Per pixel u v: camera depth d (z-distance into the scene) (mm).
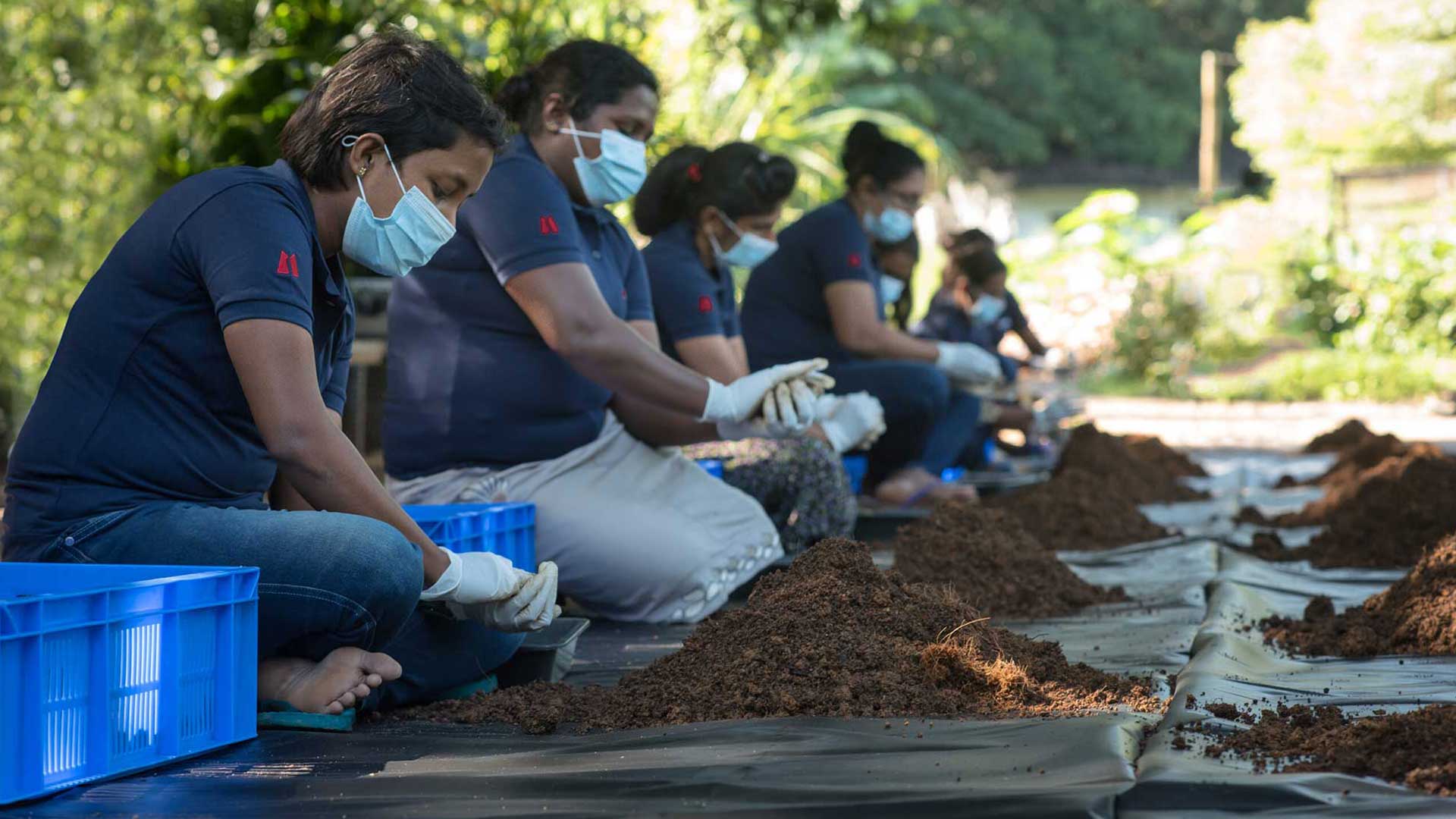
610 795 1719
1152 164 28312
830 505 4168
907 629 2275
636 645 3094
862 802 1626
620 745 1966
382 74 2252
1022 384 6945
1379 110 20016
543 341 3350
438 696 2412
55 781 1796
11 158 5809
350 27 6258
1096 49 27328
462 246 3268
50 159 5848
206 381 2234
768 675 2172
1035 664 2295
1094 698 2148
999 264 6859
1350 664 2488
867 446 4223
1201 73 28141
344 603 2170
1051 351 14266
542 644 2578
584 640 3162
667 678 2281
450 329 3350
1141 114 27219
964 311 6930
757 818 1615
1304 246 18344
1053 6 27719
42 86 5824
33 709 1759
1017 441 7484
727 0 9469
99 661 1852
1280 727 1926
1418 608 2684
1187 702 2078
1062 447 6715
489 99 2344
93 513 2207
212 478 2271
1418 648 2602
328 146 2244
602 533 3369
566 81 3322
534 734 2117
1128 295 14938
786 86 11656
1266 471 6633
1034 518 4758
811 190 11578
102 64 5922
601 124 3326
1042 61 26438
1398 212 17688
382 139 2242
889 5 9711
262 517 2201
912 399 5129
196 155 6137
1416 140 20047
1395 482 4199
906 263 5797
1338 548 4062
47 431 2211
